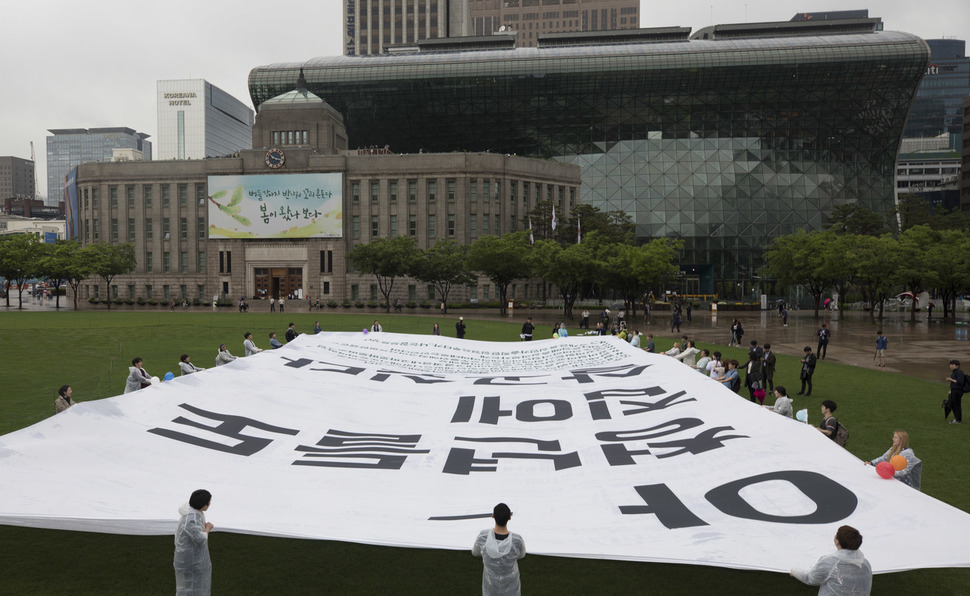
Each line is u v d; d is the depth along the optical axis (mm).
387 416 11594
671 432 10148
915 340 41438
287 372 13945
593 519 7082
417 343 17750
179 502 7109
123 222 96375
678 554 5996
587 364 15977
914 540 6211
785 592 8000
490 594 6086
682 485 8023
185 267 95375
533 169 98188
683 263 111562
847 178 116375
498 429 10812
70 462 7902
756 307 82062
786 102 112000
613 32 120688
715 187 113062
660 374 14023
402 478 8508
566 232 89625
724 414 10586
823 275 61562
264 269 92438
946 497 11289
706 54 107000
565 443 10016
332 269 90812
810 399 21125
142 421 9664
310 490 7938
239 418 10617
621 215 101250
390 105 114438
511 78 109562
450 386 13664
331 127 95938
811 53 105438
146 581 8039
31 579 8062
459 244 82250
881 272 57531
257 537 9773
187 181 94500
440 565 8789
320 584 8125
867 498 7195
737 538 6434
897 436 9328
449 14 160875
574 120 116062
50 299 104375
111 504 6793
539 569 8703
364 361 15836
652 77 108688
